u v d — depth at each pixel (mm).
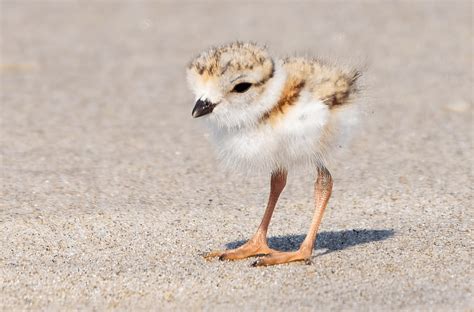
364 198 10734
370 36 20797
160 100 16531
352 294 7844
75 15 23953
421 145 13250
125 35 21984
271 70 8250
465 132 13953
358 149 13055
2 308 7742
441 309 7496
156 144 13602
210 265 8648
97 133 14234
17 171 11969
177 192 11109
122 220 9969
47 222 9875
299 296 7844
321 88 8406
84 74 18547
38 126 14594
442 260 8602
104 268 8594
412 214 10117
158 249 9141
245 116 8312
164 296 7934
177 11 24172
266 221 8945
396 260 8641
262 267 8539
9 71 18750
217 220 10031
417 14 22781
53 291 8078
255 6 24281
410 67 18344
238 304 7723
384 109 15430
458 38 20578
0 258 8875
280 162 8602
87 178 11711
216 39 20969
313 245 8961
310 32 21188
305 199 10750
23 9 24547
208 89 8281
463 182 11312
